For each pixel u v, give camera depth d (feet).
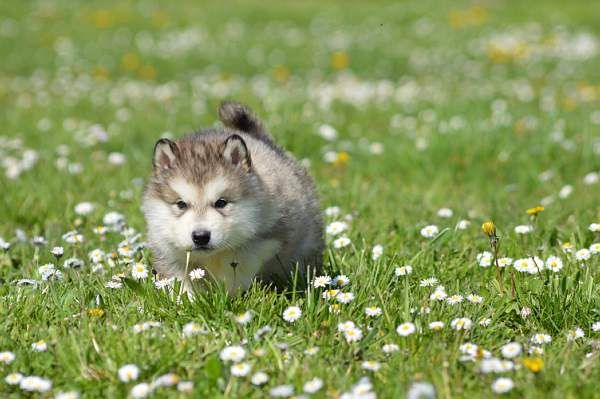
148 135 56.70
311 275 31.30
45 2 137.90
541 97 71.67
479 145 50.88
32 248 35.42
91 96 74.79
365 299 27.45
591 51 100.01
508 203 41.75
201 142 30.71
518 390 21.83
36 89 80.89
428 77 86.74
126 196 42.29
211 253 28.45
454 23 119.55
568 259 31.24
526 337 25.76
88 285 29.30
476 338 25.48
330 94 71.10
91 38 111.55
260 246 29.40
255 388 22.54
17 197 41.96
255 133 35.60
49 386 22.22
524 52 98.02
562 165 48.08
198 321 26.66
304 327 25.90
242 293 29.55
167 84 81.87
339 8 136.26
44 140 56.44
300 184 32.07
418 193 43.88
